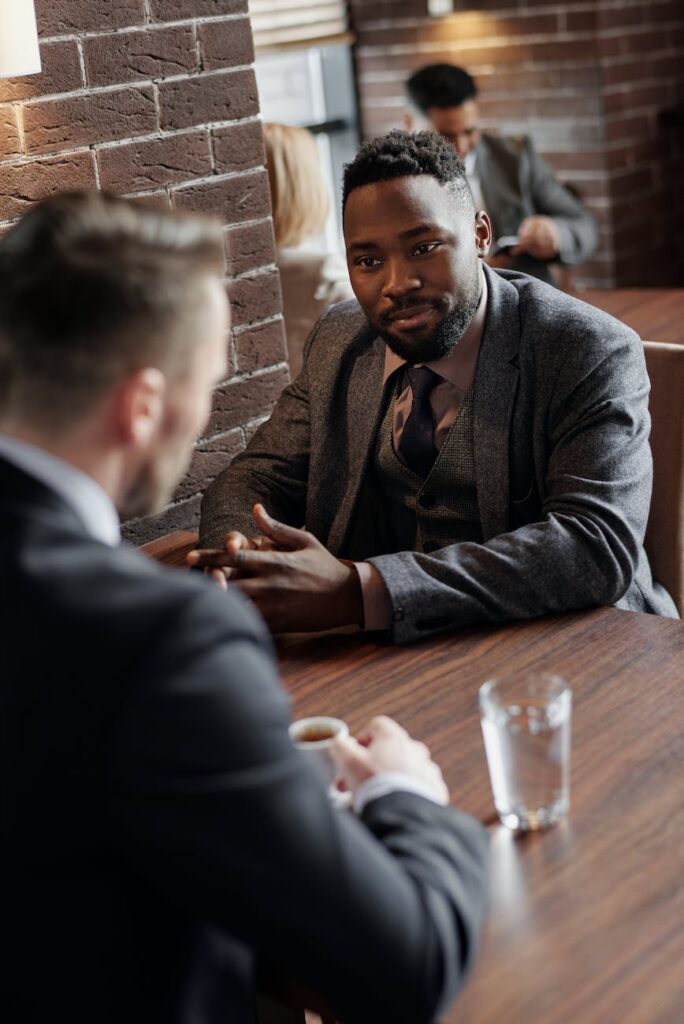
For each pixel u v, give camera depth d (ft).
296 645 4.95
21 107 5.96
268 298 7.30
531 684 3.60
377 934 2.56
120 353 2.53
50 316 2.51
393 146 5.35
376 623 4.90
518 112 16.28
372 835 2.99
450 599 4.86
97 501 2.64
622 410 5.34
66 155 6.19
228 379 7.15
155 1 6.42
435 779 3.38
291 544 5.09
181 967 2.57
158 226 2.65
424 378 5.74
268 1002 3.99
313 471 6.18
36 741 2.37
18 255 2.58
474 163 13.71
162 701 2.36
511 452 5.56
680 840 3.44
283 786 2.49
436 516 5.82
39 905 2.43
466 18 16.19
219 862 2.40
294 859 2.47
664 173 16.74
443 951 2.68
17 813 2.38
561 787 3.56
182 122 6.68
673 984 2.90
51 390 2.54
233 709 2.43
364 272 5.48
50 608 2.44
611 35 15.44
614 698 4.25
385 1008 2.61
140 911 2.48
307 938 2.51
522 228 12.78
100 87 6.26
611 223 16.07
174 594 2.49
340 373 6.15
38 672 2.40
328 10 16.61
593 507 5.14
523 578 4.91
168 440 2.72
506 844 3.51
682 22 16.53
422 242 5.31
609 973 2.96
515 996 2.92
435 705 4.34
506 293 5.67
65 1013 2.46
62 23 6.04
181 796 2.36
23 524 2.54
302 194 9.20
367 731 3.59
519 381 5.54
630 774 3.78
